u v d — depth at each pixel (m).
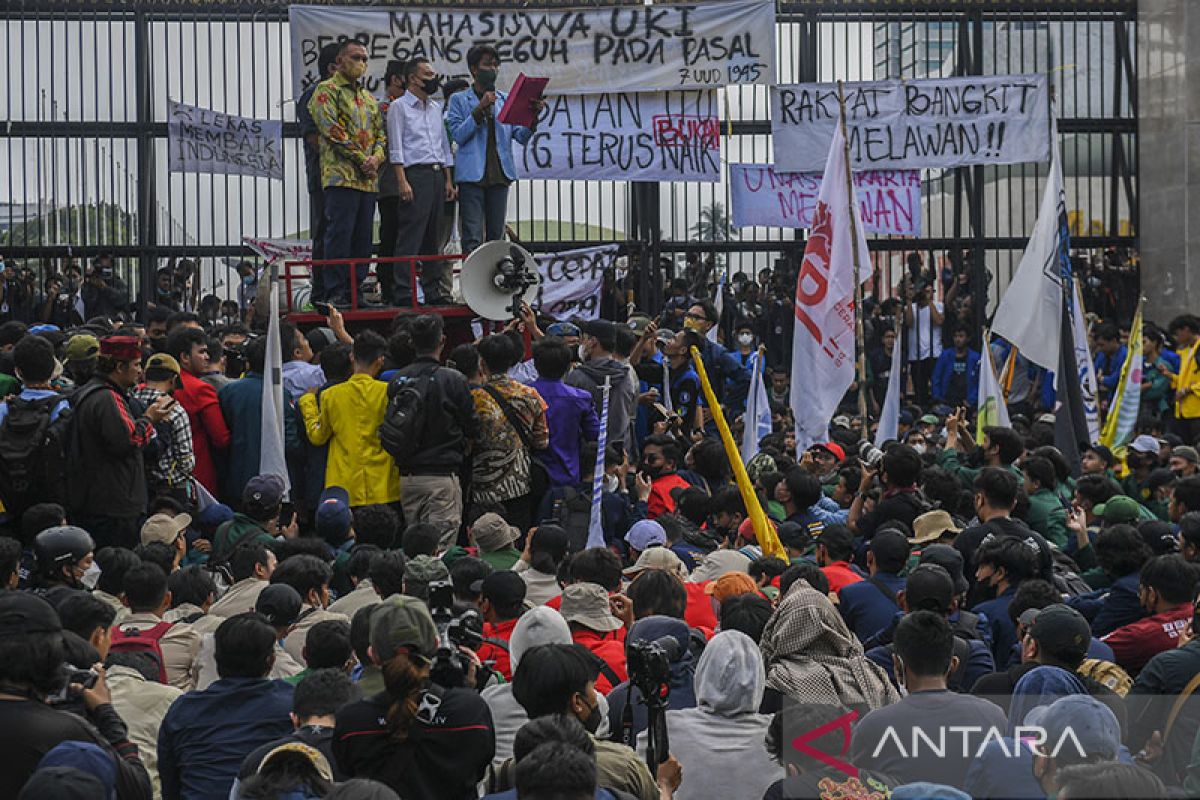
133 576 8.66
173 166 20.48
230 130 20.72
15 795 6.00
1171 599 9.11
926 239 23.45
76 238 23.48
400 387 12.25
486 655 8.54
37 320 21.44
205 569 10.28
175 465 12.17
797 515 12.47
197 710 7.16
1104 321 22.55
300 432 13.07
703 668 6.95
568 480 13.16
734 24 21.66
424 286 16.95
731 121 23.02
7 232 23.69
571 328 15.69
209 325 21.06
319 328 15.91
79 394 11.50
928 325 23.41
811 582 9.09
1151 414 22.00
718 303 21.64
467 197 16.92
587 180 21.70
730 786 6.79
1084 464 16.19
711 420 17.16
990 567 9.71
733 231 26.03
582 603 8.46
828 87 22.50
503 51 21.28
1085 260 24.78
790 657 7.32
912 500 11.73
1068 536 12.45
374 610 6.40
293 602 8.41
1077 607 10.27
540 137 21.58
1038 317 16.70
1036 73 22.89
